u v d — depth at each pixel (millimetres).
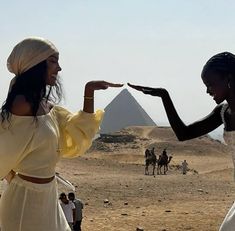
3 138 3768
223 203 23000
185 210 20359
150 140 94125
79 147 4109
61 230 4012
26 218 3834
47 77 3916
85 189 27891
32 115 3805
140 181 33531
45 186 3865
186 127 4074
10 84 3924
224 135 3846
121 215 19312
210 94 3832
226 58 3734
